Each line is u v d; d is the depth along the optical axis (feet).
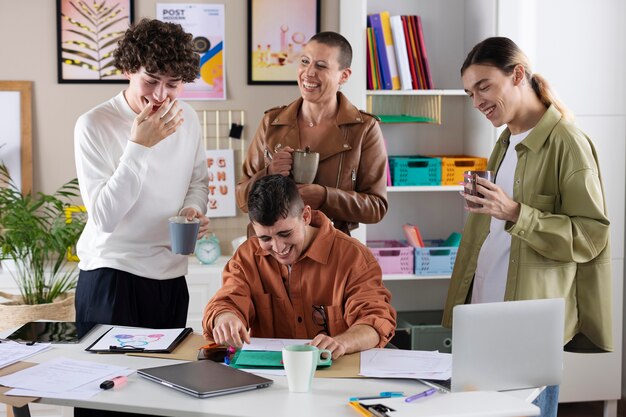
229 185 14.42
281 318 8.57
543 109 9.14
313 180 10.10
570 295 9.07
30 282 12.66
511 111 9.01
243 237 14.15
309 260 8.39
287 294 8.50
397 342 14.12
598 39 13.29
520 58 8.95
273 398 6.61
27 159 13.84
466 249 9.85
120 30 13.89
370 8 14.53
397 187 13.66
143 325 9.45
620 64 13.37
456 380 6.61
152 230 9.41
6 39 13.70
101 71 13.93
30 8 13.69
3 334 8.52
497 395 6.50
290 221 7.81
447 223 15.10
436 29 14.70
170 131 8.98
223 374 7.07
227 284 8.55
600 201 8.75
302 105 10.55
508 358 6.72
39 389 6.77
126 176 8.82
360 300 8.16
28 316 12.08
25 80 13.82
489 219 9.55
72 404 6.59
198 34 14.10
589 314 9.07
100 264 9.32
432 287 15.20
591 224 8.70
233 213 14.47
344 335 7.75
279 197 7.74
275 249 7.93
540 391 6.96
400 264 13.88
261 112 14.37
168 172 9.43
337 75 10.22
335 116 10.43
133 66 8.91
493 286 9.40
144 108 8.95
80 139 9.18
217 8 14.08
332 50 10.11
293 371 6.70
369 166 10.42
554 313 6.81
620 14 13.33
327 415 6.23
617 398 13.74
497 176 9.64
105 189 8.91
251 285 8.57
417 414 6.08
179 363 7.41
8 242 12.39
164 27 8.91
